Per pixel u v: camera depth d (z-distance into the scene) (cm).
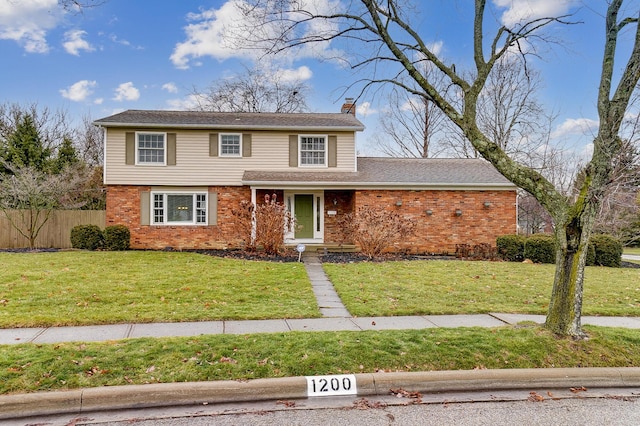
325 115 1983
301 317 686
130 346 500
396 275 1060
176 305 741
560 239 557
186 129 1688
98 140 3191
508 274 1097
